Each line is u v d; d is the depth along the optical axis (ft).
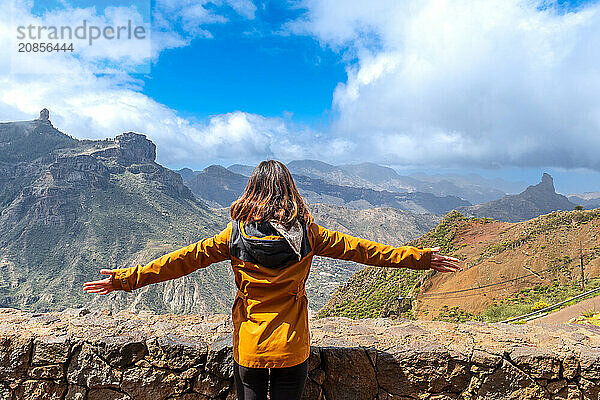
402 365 8.79
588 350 8.87
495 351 8.83
